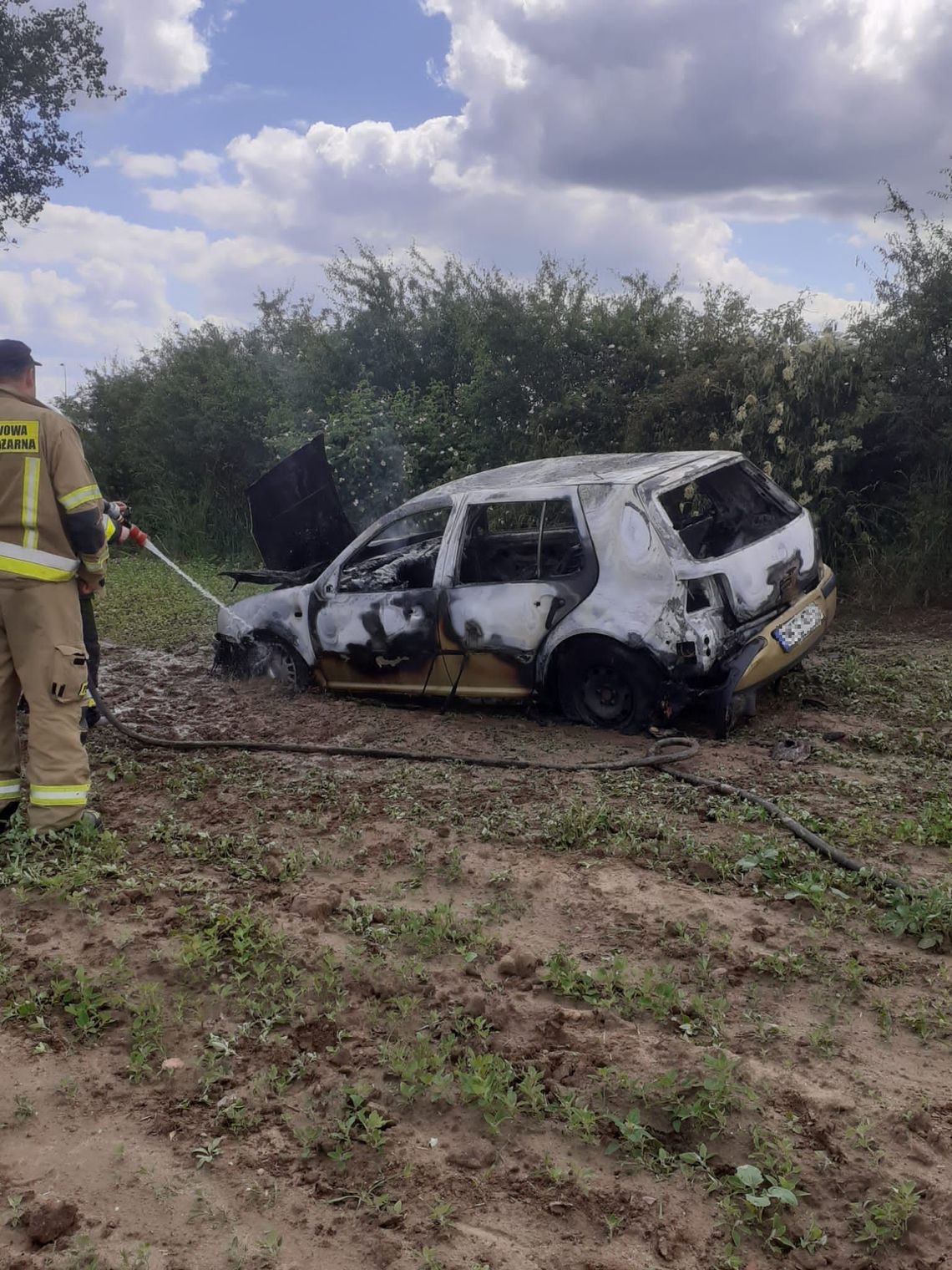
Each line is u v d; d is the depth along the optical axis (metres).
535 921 4.40
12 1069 3.35
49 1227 2.62
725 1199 2.74
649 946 4.15
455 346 16.09
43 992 3.79
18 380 5.05
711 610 6.67
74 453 4.97
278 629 8.38
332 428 14.79
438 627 7.52
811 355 11.27
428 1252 2.56
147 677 9.31
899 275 11.38
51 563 4.99
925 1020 3.55
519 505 8.30
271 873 4.90
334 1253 2.59
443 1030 3.55
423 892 4.71
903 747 6.69
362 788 6.12
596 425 13.79
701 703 6.96
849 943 4.17
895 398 11.10
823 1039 3.47
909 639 9.87
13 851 4.96
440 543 8.17
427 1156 2.94
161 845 5.27
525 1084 3.16
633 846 5.08
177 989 3.83
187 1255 2.58
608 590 6.83
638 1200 2.76
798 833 5.20
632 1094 3.17
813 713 7.48
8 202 21.80
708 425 12.17
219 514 17.67
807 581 7.28
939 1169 2.87
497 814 5.62
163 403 17.88
